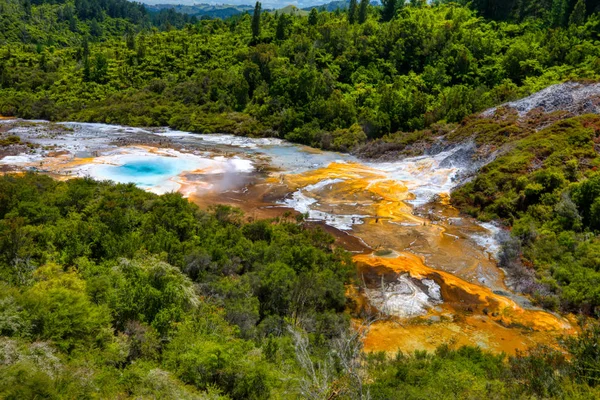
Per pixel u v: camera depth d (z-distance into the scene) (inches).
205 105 3221.0
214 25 4872.0
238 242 1055.6
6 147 2156.7
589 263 1077.1
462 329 876.0
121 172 1863.9
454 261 1184.2
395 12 4296.3
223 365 526.6
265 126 2886.3
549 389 476.4
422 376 557.6
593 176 1323.8
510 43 3363.7
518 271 1104.2
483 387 509.4
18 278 677.3
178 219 1101.7
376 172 2006.6
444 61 3223.4
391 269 1117.1
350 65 3427.7
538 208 1362.0
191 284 753.0
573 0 3501.5
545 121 1861.5
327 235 1208.8
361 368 577.3
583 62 2812.5
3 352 422.0
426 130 2349.9
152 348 567.5
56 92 3801.7
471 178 1715.1
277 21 4389.8
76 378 435.2
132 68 4020.7
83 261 788.6
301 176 1930.4
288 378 489.7
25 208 1015.6
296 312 820.0
